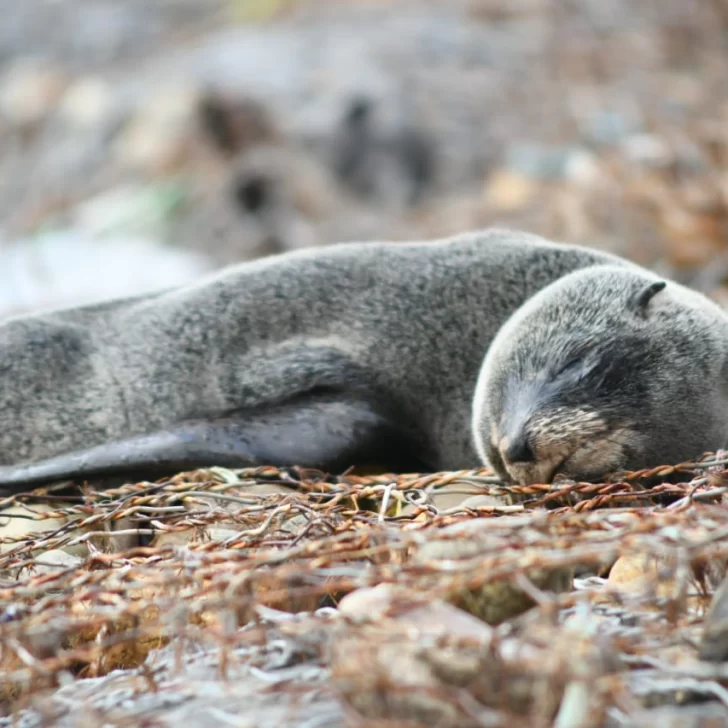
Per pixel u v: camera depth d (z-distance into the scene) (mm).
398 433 24406
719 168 45281
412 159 52656
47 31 75000
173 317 25484
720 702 13617
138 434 24250
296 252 26375
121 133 61594
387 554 15945
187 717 13648
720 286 37188
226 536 18891
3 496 23016
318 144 53688
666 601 14945
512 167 49312
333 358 24641
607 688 12336
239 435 23031
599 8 59812
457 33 58906
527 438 20391
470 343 25031
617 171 44688
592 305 22203
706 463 19781
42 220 57531
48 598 15453
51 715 13805
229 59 60938
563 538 14883
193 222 53531
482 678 12656
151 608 15531
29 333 25703
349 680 12797
